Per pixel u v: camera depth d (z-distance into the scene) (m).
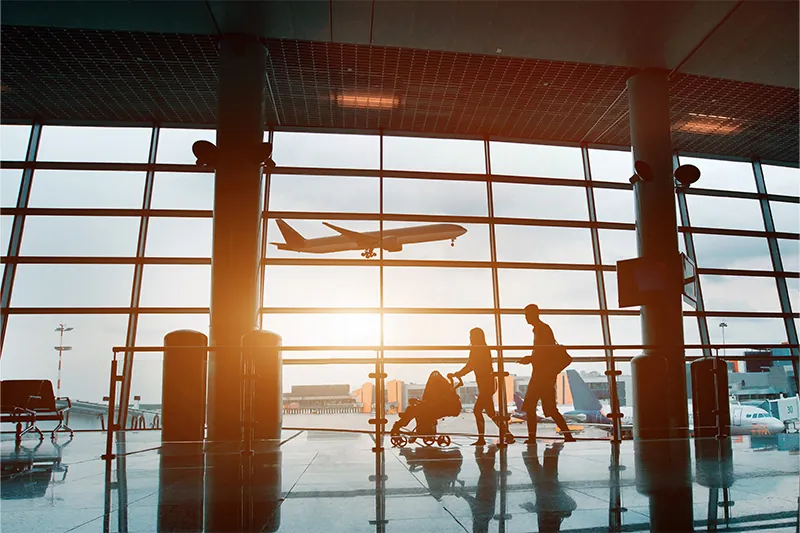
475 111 13.91
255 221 9.51
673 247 10.66
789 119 14.29
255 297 9.39
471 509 3.41
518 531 2.88
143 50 11.21
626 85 12.19
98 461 6.05
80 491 4.16
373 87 12.73
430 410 7.35
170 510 3.46
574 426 8.42
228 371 8.79
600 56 10.32
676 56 10.36
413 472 4.96
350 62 11.69
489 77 12.31
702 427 8.53
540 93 13.02
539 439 7.99
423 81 12.48
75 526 3.06
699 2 8.70
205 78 12.28
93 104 13.39
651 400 9.90
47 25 9.48
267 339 8.25
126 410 12.91
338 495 3.91
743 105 13.55
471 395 8.24
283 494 3.97
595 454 6.13
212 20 9.38
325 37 9.78
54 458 6.39
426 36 9.68
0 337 12.97
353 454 6.46
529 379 7.85
